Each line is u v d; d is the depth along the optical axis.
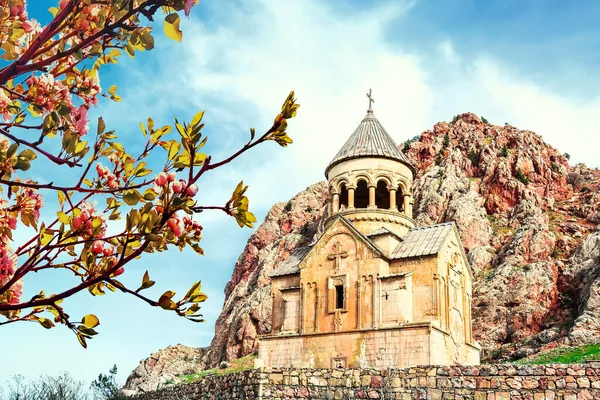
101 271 7.29
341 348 39.22
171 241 7.05
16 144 6.89
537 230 78.44
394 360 37.22
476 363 42.72
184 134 6.77
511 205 88.00
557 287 71.62
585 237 78.31
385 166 44.62
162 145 7.94
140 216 6.83
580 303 66.50
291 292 43.16
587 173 95.81
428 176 95.50
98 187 7.37
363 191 47.62
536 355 53.50
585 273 70.19
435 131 107.31
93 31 7.36
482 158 95.38
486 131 103.69
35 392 41.12
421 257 39.62
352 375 23.84
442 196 89.62
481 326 69.88
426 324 36.88
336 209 44.44
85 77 7.92
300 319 41.62
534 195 88.12
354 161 44.84
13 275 7.20
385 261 40.44
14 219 7.38
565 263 74.12
